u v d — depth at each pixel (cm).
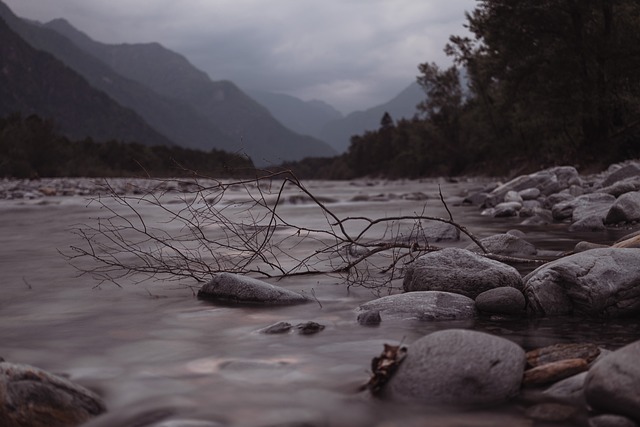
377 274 543
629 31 2447
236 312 400
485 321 359
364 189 3362
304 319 376
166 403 238
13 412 212
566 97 2545
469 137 5716
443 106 5819
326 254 685
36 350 313
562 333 326
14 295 470
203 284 482
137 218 1319
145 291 481
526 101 2791
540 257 574
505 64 2672
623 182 1086
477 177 4919
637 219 807
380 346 312
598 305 361
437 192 2606
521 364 249
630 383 208
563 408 223
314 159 16488
